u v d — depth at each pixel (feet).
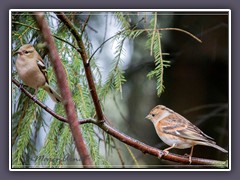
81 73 29.01
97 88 29.35
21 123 28.60
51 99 29.96
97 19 36.22
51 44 19.58
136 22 33.42
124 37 29.35
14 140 28.86
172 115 34.73
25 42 30.07
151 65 42.91
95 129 30.07
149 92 44.52
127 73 42.98
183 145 33.47
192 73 45.85
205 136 33.17
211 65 45.88
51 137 28.02
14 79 28.99
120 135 27.96
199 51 45.14
